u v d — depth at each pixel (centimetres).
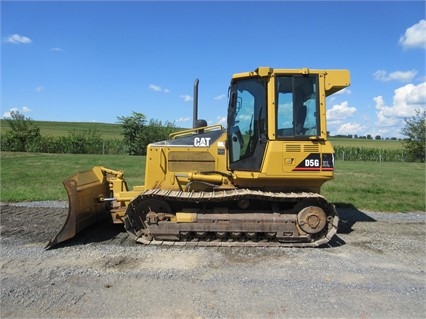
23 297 433
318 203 647
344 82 643
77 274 502
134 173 1670
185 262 553
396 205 1030
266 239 652
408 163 3266
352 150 3869
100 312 398
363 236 723
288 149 633
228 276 499
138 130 3697
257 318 388
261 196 630
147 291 450
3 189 1152
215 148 708
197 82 761
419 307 420
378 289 466
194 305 415
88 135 3812
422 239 705
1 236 681
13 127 3550
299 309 409
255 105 652
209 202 662
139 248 617
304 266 544
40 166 1944
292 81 642
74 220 643
